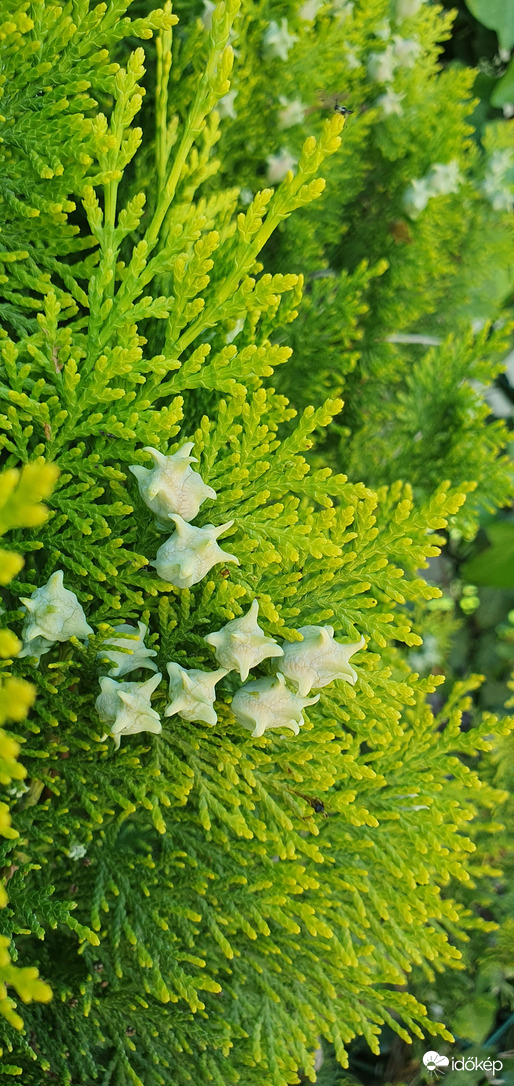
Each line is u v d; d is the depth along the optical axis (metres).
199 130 0.29
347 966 0.34
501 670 0.64
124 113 0.28
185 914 0.32
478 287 0.50
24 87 0.30
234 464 0.30
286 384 0.38
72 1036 0.33
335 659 0.28
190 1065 0.34
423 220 0.42
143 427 0.29
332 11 0.39
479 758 0.57
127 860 0.33
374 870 0.34
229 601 0.28
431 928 0.33
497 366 0.41
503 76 0.50
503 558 0.54
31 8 0.31
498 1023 0.52
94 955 0.33
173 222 0.31
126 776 0.31
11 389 0.29
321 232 0.42
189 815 0.32
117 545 0.29
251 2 0.36
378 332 0.42
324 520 0.29
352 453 0.42
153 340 0.33
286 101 0.38
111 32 0.29
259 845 0.32
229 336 0.32
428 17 0.42
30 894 0.29
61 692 0.30
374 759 0.33
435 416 0.42
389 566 0.31
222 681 0.31
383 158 0.43
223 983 0.35
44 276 0.30
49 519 0.29
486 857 0.49
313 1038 0.34
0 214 0.30
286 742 0.31
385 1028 0.50
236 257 0.29
